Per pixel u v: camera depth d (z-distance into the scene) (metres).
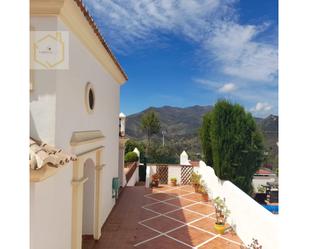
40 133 5.48
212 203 14.92
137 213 13.20
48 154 4.47
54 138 5.50
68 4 5.61
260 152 12.35
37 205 4.75
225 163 12.46
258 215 8.54
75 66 6.99
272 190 15.74
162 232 10.74
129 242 9.73
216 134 12.80
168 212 13.41
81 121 7.73
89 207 9.92
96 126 9.66
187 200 15.89
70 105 6.62
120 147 19.16
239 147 12.33
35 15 5.55
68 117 6.47
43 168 4.21
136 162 26.50
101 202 10.55
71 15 6.05
